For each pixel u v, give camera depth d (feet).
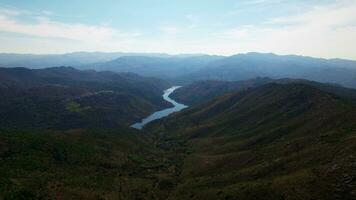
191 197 469.57
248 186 406.62
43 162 547.08
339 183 327.67
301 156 442.09
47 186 451.12
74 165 582.35
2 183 417.69
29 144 610.24
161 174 625.82
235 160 575.79
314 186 339.57
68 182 484.74
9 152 563.48
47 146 619.26
